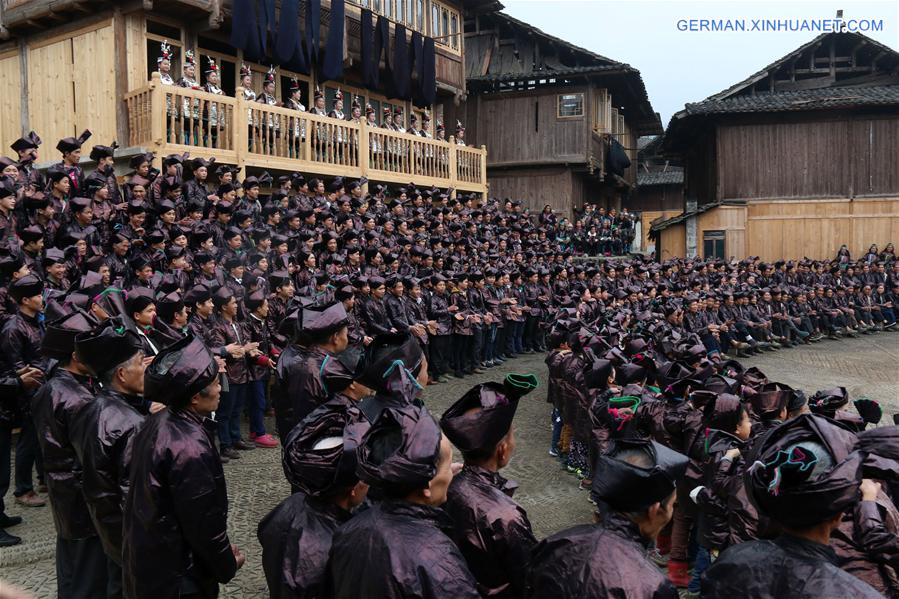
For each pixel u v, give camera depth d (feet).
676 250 95.55
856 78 94.94
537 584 9.27
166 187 37.01
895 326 80.07
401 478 8.77
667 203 145.59
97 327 14.67
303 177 55.57
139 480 11.55
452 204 65.41
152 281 29.71
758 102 89.76
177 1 48.88
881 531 11.96
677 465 9.34
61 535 14.90
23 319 21.99
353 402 14.97
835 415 17.58
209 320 28.22
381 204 55.42
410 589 8.34
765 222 92.12
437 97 81.92
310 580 10.02
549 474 28.27
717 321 60.54
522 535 10.55
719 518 16.53
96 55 50.34
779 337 66.44
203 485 11.61
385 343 13.80
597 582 8.59
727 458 15.40
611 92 104.22
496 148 96.07
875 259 82.99
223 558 11.98
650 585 8.50
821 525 8.34
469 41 96.84
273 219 42.01
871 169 89.76
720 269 75.00
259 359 29.94
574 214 97.19
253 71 59.67
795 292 69.21
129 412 13.55
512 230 69.87
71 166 36.29
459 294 47.93
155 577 11.48
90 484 13.19
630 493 9.16
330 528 10.43
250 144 52.06
